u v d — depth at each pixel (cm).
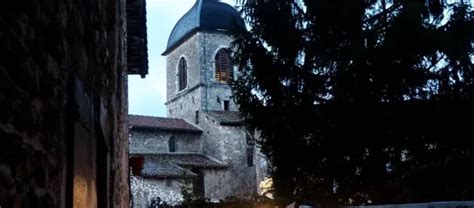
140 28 957
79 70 338
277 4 1202
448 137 1021
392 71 1012
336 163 1086
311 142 1133
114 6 541
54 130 274
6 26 205
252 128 1207
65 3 298
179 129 3612
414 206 507
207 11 4169
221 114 3747
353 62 1038
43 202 251
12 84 210
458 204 486
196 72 4078
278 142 1162
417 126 1028
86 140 353
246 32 1202
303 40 1181
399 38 983
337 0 1126
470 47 1026
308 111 1138
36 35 241
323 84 1159
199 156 3622
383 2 1166
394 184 1020
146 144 3484
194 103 4038
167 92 4503
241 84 1204
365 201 1068
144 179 2869
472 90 1021
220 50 4112
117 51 598
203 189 3381
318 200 1115
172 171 3064
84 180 343
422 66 1035
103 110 449
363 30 1086
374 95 1043
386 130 1042
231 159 3534
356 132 1052
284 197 1154
